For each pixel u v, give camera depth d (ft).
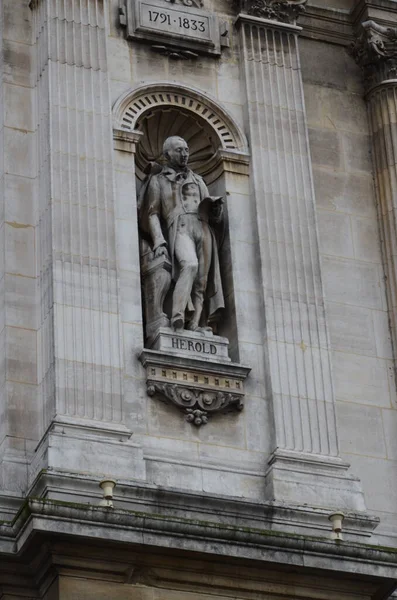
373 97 169.48
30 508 134.21
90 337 146.61
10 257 150.71
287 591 140.15
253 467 148.05
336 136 167.53
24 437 144.87
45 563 136.26
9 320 148.36
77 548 135.64
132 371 148.05
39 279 150.10
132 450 143.43
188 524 137.18
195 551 136.98
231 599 138.92
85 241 149.89
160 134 161.07
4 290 149.28
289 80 163.94
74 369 144.97
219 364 150.20
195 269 153.48
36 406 146.20
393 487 154.51
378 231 164.76
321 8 172.04
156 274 152.87
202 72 162.30
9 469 143.02
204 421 148.36
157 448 146.20
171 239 154.92
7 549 136.67
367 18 171.73
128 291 150.71
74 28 157.89
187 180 157.69
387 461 155.22
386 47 170.09
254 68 163.12
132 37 160.45
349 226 163.94
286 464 147.74
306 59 169.89
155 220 155.43
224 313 154.92
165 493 141.90
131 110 157.99
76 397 144.15
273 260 155.53
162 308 152.56
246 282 155.02
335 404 152.97
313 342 153.38
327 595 140.97
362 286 161.68
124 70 159.33
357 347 158.92
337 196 164.76
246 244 156.66
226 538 137.90
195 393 148.97
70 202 150.82
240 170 159.43
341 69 170.71
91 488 140.15
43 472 139.44
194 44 162.50
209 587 138.72
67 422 142.72
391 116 168.04
